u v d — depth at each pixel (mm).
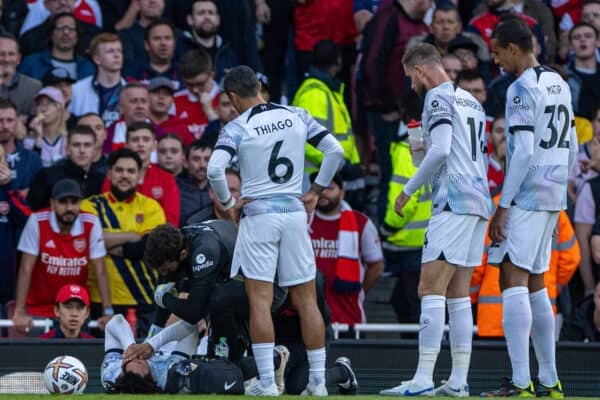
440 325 26531
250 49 48312
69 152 38781
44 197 38625
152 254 27734
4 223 37781
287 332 30375
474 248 27016
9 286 37875
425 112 26578
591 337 36281
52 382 27500
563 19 50719
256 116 27078
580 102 46219
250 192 27000
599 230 38344
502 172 39812
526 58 27156
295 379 30266
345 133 41562
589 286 39062
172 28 44719
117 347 29719
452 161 26516
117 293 36812
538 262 27484
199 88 43219
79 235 36469
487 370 33281
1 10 45969
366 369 33250
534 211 26953
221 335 28703
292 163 27062
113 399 24641
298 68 49531
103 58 43094
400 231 37969
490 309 34906
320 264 37250
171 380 28094
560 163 27109
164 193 38375
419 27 45812
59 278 36406
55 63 44531
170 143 39875
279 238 26953
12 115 39000
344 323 37469
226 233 28531
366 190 47156
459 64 43250
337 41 49562
